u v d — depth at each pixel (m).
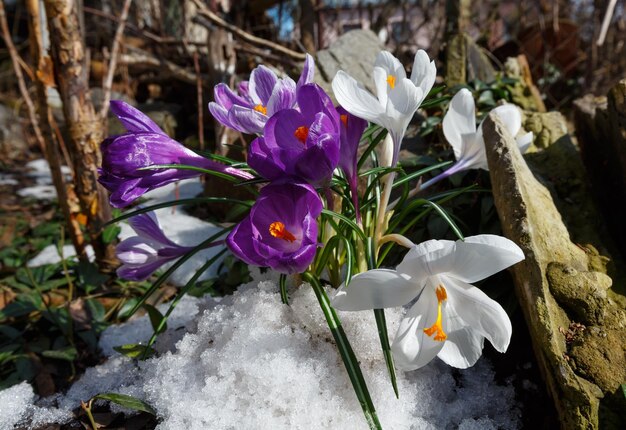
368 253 0.21
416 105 0.20
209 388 0.21
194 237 0.45
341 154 0.21
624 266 0.26
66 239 0.51
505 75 0.53
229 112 0.21
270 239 0.20
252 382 0.21
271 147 0.20
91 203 0.39
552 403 0.22
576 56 0.85
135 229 0.25
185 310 0.35
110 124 0.82
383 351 0.20
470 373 0.25
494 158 0.25
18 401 0.27
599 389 0.19
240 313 0.24
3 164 0.89
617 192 0.29
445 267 0.18
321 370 0.21
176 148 0.22
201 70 0.90
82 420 0.24
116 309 0.38
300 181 0.19
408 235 0.32
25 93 0.57
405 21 0.88
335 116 0.20
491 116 0.26
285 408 0.20
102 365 0.29
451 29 0.60
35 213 0.61
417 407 0.22
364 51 0.49
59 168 0.40
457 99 0.26
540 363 0.22
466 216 0.32
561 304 0.22
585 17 0.89
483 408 0.23
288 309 0.23
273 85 0.23
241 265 0.35
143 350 0.26
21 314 0.35
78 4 0.38
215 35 0.66
